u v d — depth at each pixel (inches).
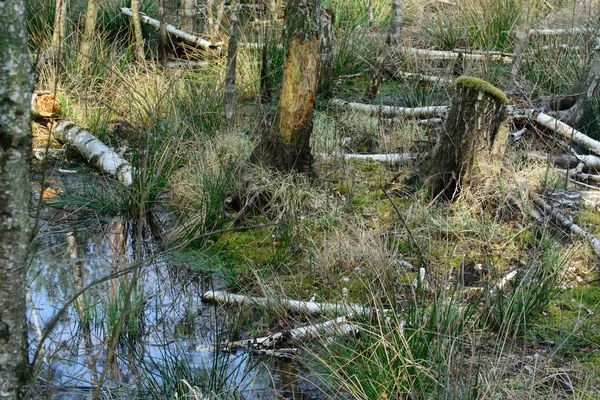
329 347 155.1
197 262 202.5
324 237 208.8
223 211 223.5
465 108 222.2
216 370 150.3
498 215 219.9
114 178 254.8
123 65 334.0
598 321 169.9
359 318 161.3
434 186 231.5
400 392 131.6
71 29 368.8
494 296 172.1
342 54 363.3
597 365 152.7
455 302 154.6
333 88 342.6
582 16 372.8
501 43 379.6
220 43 361.4
